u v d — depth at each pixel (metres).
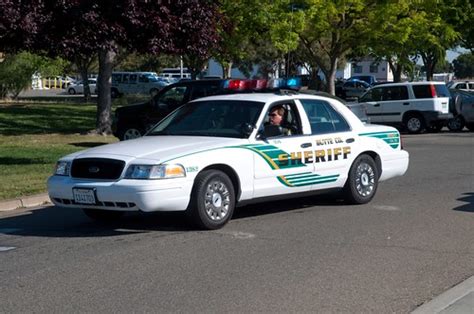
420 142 22.73
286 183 9.85
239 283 6.79
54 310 6.05
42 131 24.02
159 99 19.28
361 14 29.36
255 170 9.46
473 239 8.70
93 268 7.39
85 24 13.65
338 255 7.88
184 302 6.22
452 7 35.41
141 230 9.30
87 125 26.12
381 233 9.04
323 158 10.36
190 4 14.70
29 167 14.89
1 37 13.67
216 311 5.97
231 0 27.62
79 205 8.97
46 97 47.59
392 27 30.16
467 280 6.89
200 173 8.92
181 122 10.23
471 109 27.27
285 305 6.12
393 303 6.19
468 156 18.28
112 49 14.41
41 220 10.25
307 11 28.34
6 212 11.02
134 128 19.59
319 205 11.10
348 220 9.90
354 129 11.03
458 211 10.57
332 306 6.10
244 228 9.33
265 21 28.17
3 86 40.66
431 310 5.95
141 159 8.68
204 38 15.36
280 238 8.74
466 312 5.89
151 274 7.13
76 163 9.05
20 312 6.01
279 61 48.31
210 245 8.36
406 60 38.50
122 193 8.52
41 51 15.56
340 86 51.09
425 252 8.03
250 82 11.83
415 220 9.90
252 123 9.67
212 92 18.50
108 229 9.45
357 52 38.69
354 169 10.91
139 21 13.98
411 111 26.52
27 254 8.09
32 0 13.14
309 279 6.92
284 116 10.16
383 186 13.12
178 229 9.30
